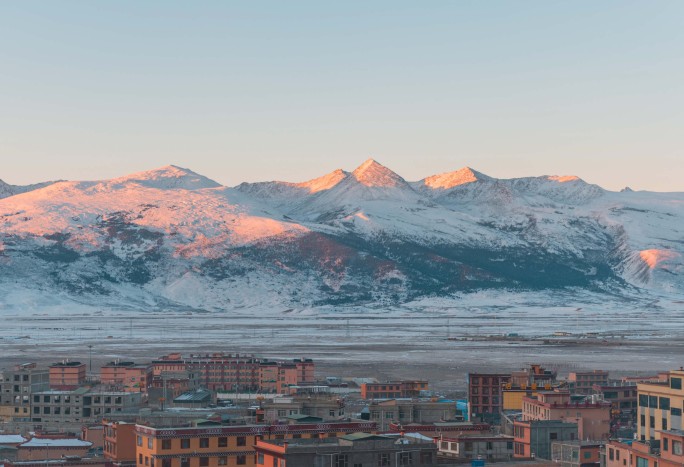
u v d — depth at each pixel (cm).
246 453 13600
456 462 12550
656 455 12825
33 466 14762
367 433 12962
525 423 16738
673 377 15812
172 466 13350
